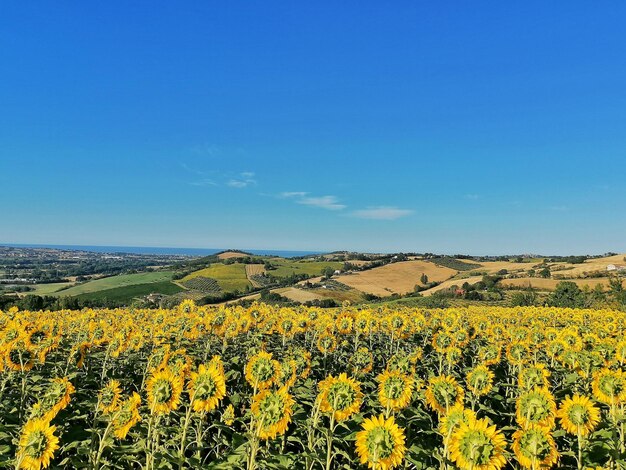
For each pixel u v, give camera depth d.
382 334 18.30
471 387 9.20
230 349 13.72
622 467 6.57
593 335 15.09
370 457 5.42
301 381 10.37
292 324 15.45
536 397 6.61
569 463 7.41
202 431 7.20
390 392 7.18
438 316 21.30
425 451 6.70
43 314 26.38
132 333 14.04
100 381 10.72
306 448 7.08
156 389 6.42
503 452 5.27
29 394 8.80
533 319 25.05
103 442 6.10
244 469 6.38
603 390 7.85
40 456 5.45
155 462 6.23
